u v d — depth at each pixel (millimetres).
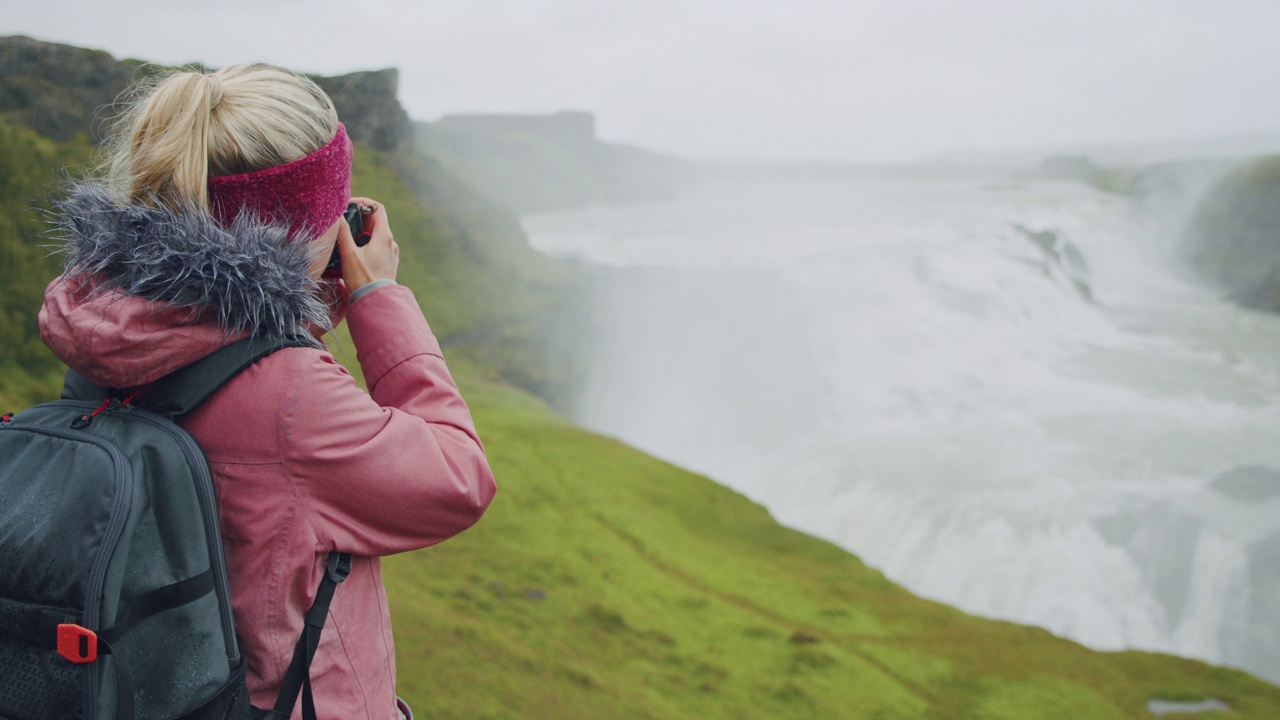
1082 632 25422
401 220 44094
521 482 24188
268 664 1425
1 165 25484
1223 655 25375
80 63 29828
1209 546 28312
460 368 38969
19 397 22469
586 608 17203
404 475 1442
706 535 24016
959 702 15727
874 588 21484
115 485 1277
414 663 12836
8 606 1287
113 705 1267
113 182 1480
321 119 1554
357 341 1659
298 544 1408
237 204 1473
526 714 12055
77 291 1442
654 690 14281
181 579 1307
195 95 1444
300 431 1400
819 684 15500
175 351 1376
